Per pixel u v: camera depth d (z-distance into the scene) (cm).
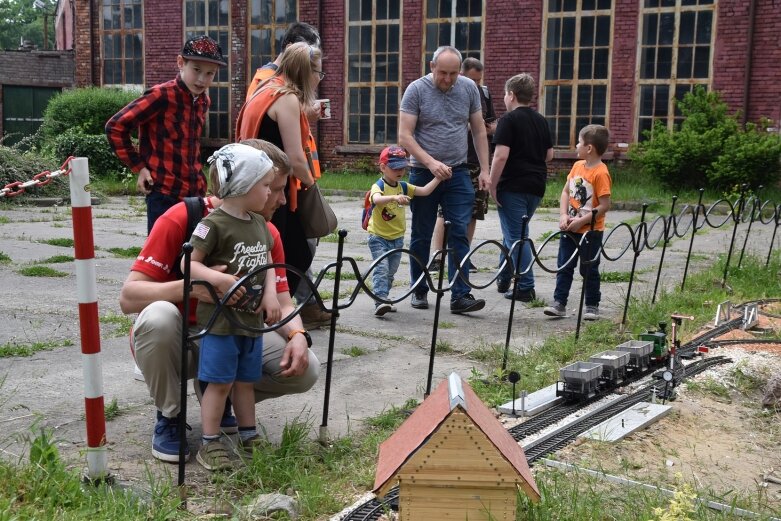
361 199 1942
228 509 332
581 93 2070
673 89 1984
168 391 372
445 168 690
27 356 558
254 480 353
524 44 2109
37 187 1684
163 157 568
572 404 475
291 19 2375
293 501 331
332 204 1838
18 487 318
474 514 273
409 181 740
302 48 556
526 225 563
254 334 369
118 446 397
